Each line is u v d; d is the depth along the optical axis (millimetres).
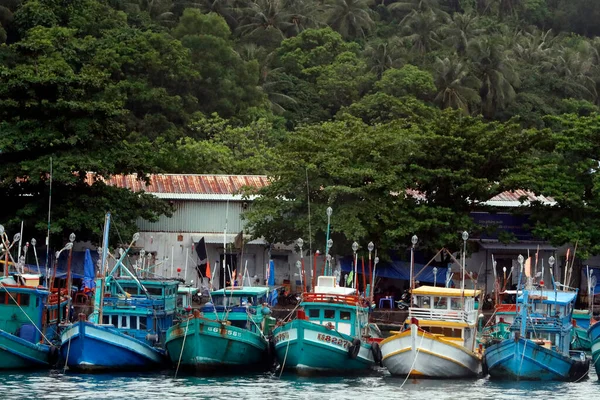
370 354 91062
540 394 79250
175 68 188500
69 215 118000
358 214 124750
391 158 129750
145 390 77812
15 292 88562
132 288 92938
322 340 85688
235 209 135875
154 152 155750
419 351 85500
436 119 138000
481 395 78125
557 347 90688
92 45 182500
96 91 131625
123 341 85938
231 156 166125
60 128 123188
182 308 99188
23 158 121875
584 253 127562
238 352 86750
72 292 111062
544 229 129125
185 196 134625
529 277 94750
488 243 136125
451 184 130500
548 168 132250
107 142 125688
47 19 189625
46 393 75375
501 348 86188
